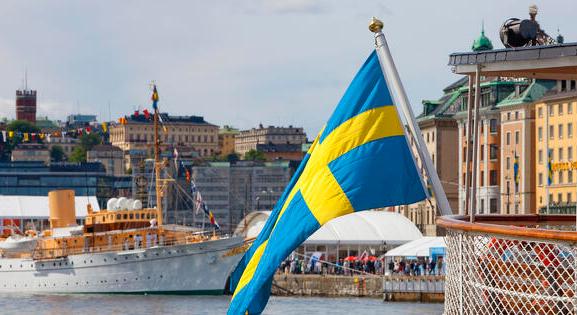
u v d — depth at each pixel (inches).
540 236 1649.9
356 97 2273.6
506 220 2219.5
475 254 1790.1
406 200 2228.1
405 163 2237.9
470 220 2112.5
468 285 1807.3
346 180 2231.8
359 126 2257.6
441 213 2246.6
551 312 1656.0
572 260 1625.2
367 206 2228.1
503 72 2063.2
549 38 2064.5
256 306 2246.6
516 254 1697.8
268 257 2225.6
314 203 2228.1
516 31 2046.0
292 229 2228.1
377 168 2237.9
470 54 2042.3
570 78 2127.2
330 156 2255.2
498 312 1747.0
